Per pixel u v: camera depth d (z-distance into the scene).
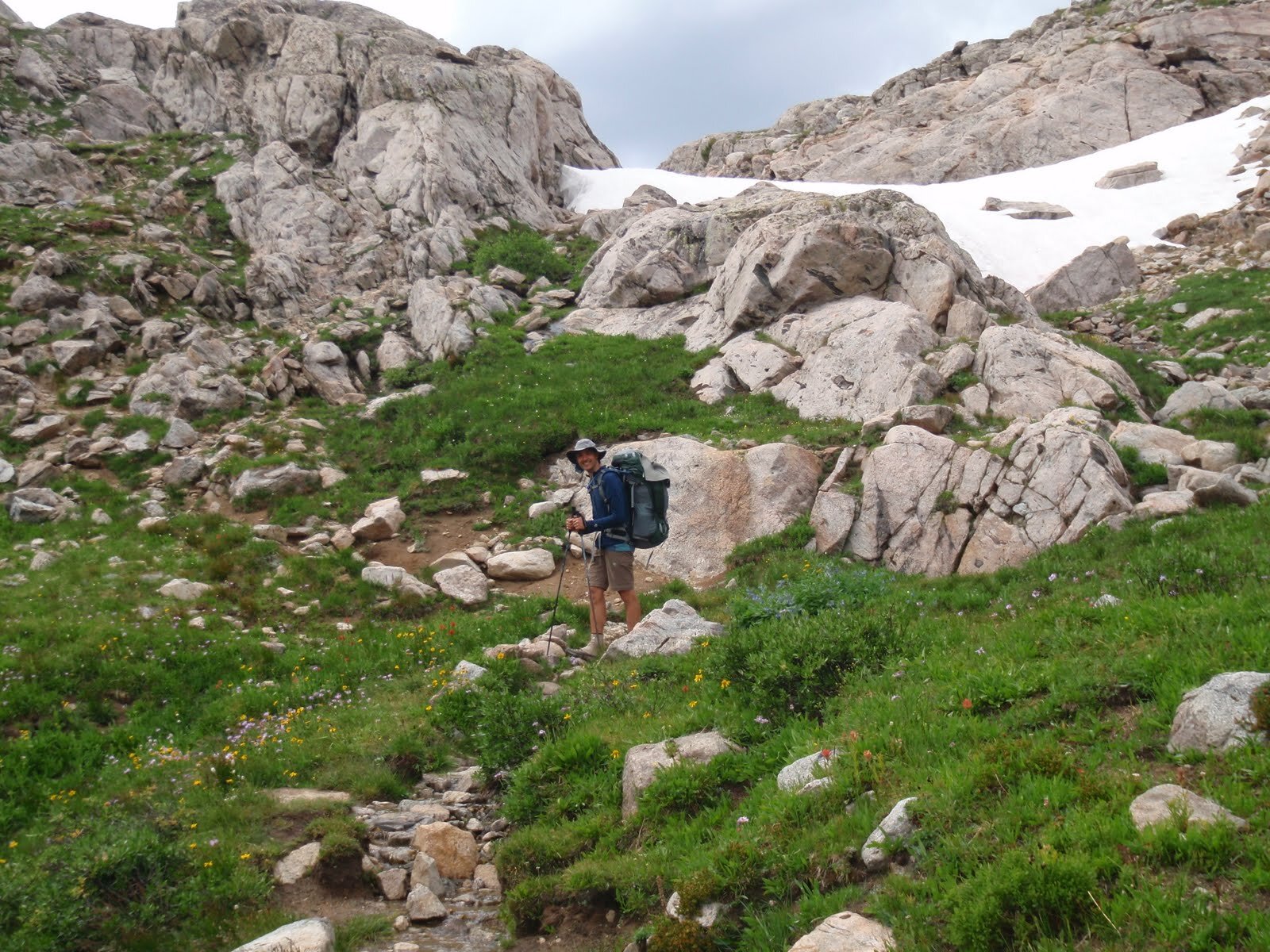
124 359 22.61
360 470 18.86
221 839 7.13
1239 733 5.21
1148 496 12.83
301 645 12.51
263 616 13.42
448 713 9.91
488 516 16.98
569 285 29.80
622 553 11.91
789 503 15.24
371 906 6.74
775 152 53.56
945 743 6.26
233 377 22.06
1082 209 35.59
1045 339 18.45
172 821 7.42
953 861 4.96
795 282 22.00
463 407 20.92
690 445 16.48
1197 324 24.56
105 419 20.11
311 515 16.86
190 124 38.66
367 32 40.75
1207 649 6.54
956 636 8.78
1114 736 5.82
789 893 5.41
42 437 19.30
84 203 29.81
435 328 25.08
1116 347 22.83
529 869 6.84
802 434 17.11
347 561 15.35
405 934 6.36
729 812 6.58
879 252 21.77
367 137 35.59
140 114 38.84
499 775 8.62
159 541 15.51
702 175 56.91
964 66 54.03
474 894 6.93
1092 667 6.75
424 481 17.95
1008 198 37.88
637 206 35.53
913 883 4.92
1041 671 6.89
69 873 6.22
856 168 46.16
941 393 17.55
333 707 10.52
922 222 22.98
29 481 17.48
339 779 8.66
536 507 16.77
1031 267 32.44
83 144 34.09
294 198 32.06
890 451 14.73
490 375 22.62
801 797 6.03
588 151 49.00
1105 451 13.41
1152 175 36.44
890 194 23.97
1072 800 5.17
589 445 11.91
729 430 18.30
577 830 7.01
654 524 11.90
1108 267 30.00
